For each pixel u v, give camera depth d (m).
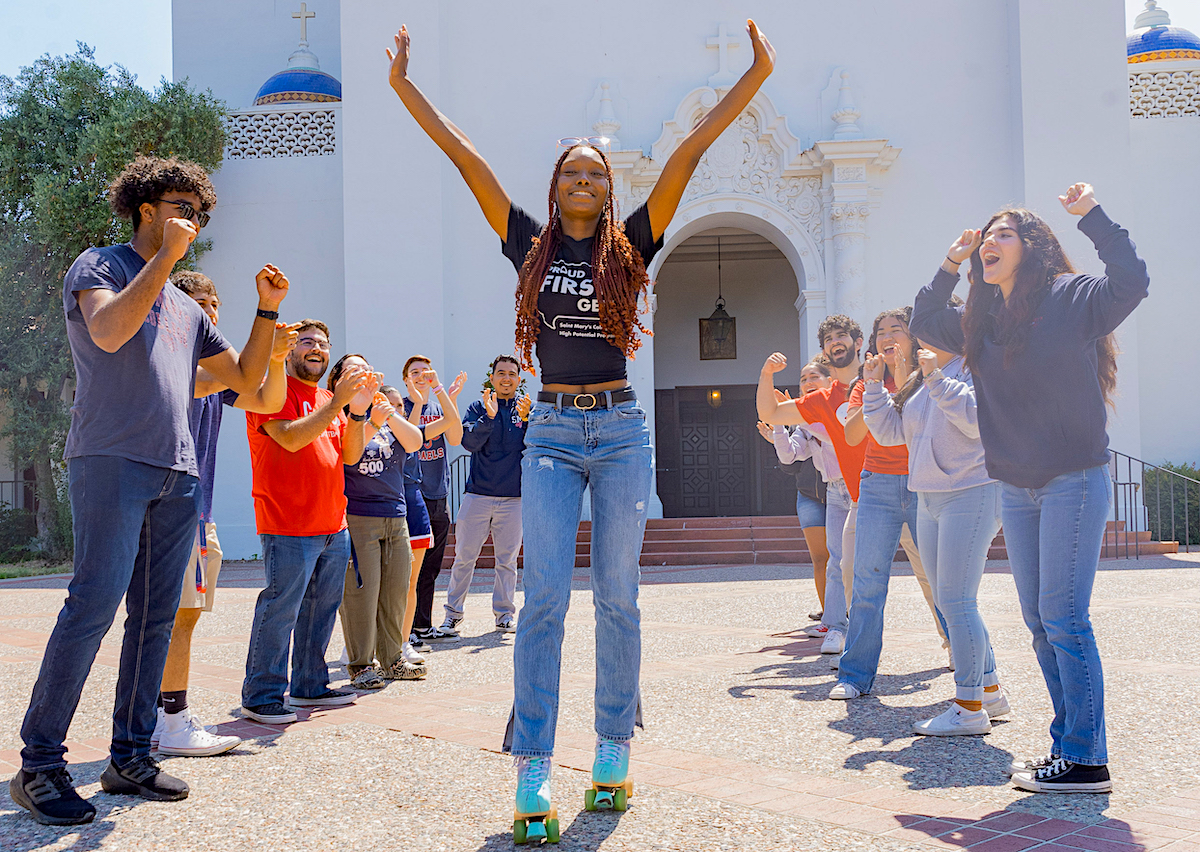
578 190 2.88
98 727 4.32
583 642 6.45
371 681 5.10
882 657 5.70
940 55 16.25
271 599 4.29
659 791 3.03
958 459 3.86
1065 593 3.08
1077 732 3.00
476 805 2.92
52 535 16.98
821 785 3.08
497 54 16.69
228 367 3.48
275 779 3.27
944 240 16.05
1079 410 3.08
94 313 2.82
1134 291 2.94
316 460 4.41
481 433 7.04
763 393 5.56
